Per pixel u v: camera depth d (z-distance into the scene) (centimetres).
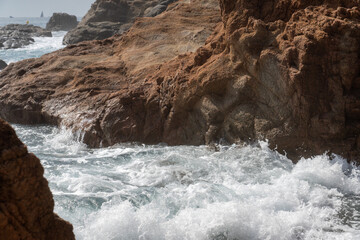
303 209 636
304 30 828
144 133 1016
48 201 337
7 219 302
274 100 864
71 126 1080
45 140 1069
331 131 803
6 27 5372
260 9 938
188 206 621
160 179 741
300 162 807
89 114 1078
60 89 1299
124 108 1030
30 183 317
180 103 980
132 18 3972
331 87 811
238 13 938
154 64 1296
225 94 940
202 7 1733
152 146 995
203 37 1455
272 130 860
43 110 1212
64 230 350
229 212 567
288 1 903
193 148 927
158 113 1030
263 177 760
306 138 832
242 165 810
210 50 1025
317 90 814
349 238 544
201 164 817
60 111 1173
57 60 1482
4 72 1534
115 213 545
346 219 607
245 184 730
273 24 892
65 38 4012
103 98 1112
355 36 788
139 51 1436
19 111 1246
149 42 1499
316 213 622
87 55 1524
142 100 1037
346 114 812
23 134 1116
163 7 3105
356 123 809
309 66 803
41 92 1277
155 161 841
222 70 933
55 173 746
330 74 810
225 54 952
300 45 812
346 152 799
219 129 937
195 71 998
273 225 554
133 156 890
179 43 1464
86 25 3984
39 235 327
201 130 966
